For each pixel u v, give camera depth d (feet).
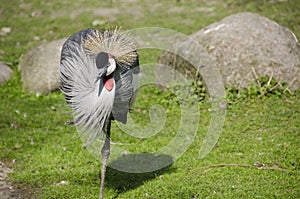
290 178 26.86
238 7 59.88
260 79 37.78
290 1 59.47
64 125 34.96
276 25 40.73
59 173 28.30
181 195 25.58
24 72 41.98
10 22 59.98
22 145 31.94
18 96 39.99
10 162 30.04
